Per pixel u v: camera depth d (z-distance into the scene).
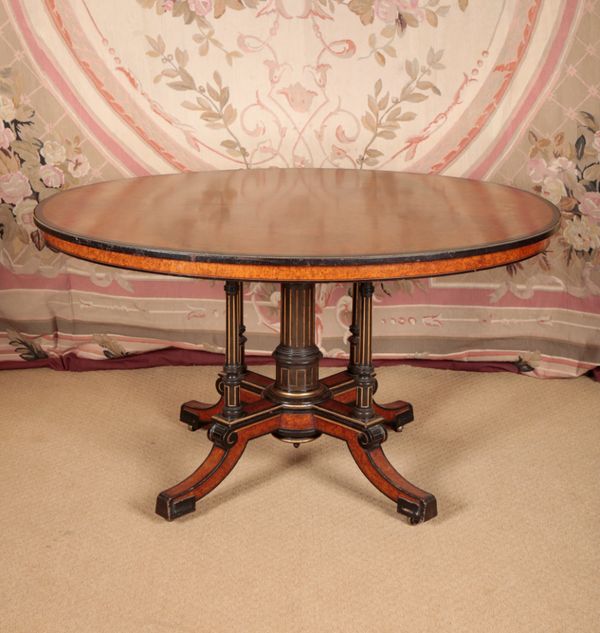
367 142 3.25
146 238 2.02
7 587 2.10
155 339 3.39
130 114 3.22
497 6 3.07
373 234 2.07
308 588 2.10
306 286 2.51
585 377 3.31
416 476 2.61
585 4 3.01
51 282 3.34
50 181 3.26
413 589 2.10
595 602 2.05
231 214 2.29
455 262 1.93
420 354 3.39
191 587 2.11
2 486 2.54
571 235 3.20
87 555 2.22
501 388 3.23
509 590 2.09
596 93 3.07
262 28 3.15
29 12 3.10
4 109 3.18
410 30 3.13
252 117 3.23
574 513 2.41
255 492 2.52
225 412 2.46
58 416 2.99
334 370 3.38
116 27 3.13
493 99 3.16
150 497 2.49
